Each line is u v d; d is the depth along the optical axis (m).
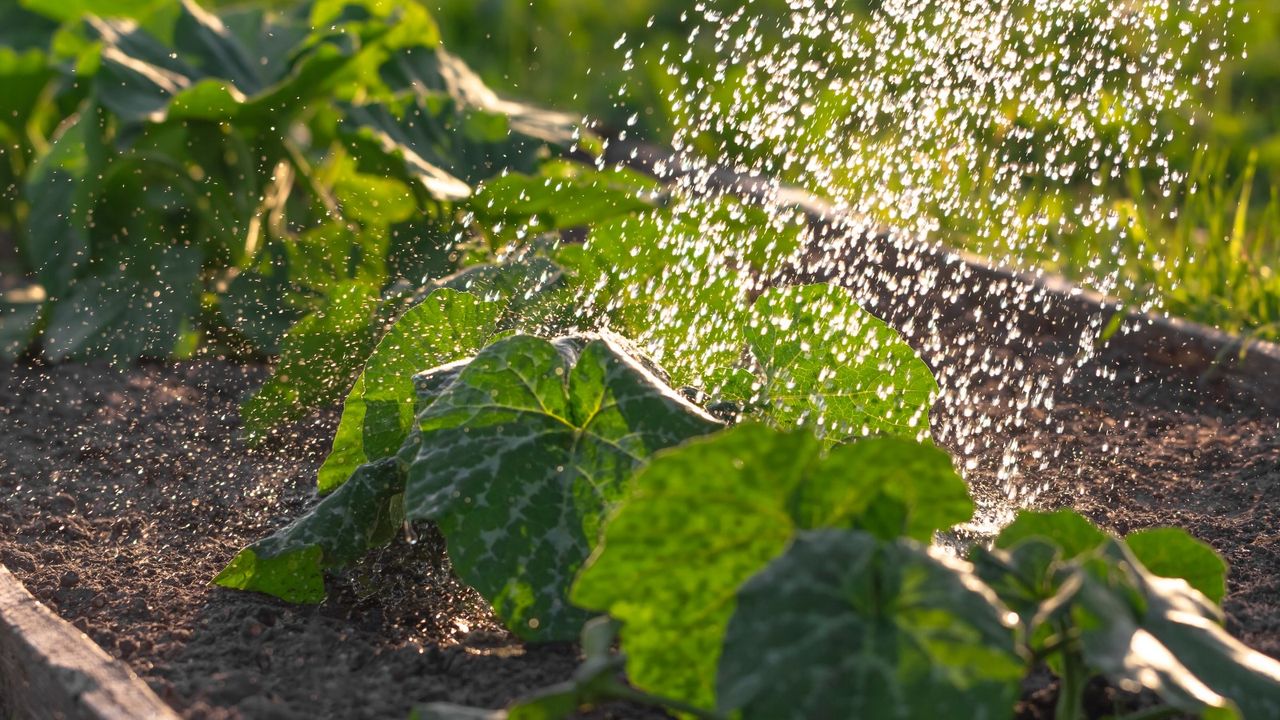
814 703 1.07
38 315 3.09
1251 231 3.51
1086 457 2.49
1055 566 1.25
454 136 3.30
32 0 3.68
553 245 2.30
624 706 1.45
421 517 1.55
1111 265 3.31
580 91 5.14
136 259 3.13
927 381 1.95
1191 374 2.92
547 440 1.61
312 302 3.01
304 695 1.51
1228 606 1.75
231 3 5.18
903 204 3.32
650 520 1.21
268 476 2.40
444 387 1.73
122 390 2.85
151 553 2.04
